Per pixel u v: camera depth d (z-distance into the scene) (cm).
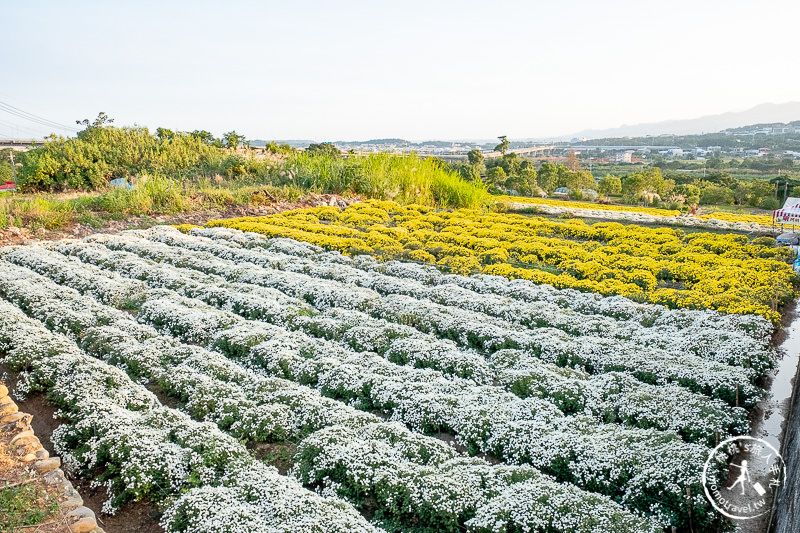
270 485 877
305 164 4278
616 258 2473
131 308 1805
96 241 2634
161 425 1047
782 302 1873
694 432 1051
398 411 1156
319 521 782
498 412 1105
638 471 907
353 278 2091
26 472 912
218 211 3394
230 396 1163
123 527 868
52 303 1686
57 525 791
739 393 1188
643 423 1103
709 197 5578
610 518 793
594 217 3894
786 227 3338
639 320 1706
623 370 1339
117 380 1208
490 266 2319
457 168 7062
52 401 1194
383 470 901
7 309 1589
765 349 1407
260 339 1465
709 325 1594
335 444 973
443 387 1223
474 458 981
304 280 2045
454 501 838
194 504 812
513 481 899
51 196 3756
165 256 2352
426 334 1556
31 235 2688
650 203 5519
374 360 1349
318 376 1287
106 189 4103
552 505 816
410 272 2223
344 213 3466
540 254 2580
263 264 2323
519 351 1416
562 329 1623
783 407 1238
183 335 1552
